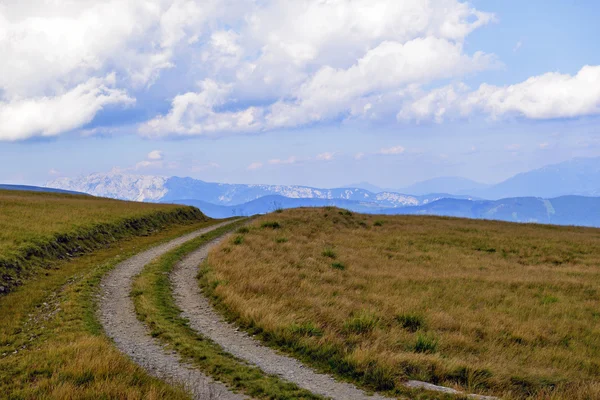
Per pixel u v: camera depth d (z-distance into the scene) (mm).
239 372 11531
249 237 33031
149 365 12070
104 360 10891
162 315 16984
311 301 17688
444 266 31109
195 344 13797
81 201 56094
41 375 10680
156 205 60281
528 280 26375
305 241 35500
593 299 23078
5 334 15945
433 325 16562
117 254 32281
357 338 13969
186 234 43969
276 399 10062
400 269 28703
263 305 16625
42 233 30219
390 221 52031
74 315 17094
